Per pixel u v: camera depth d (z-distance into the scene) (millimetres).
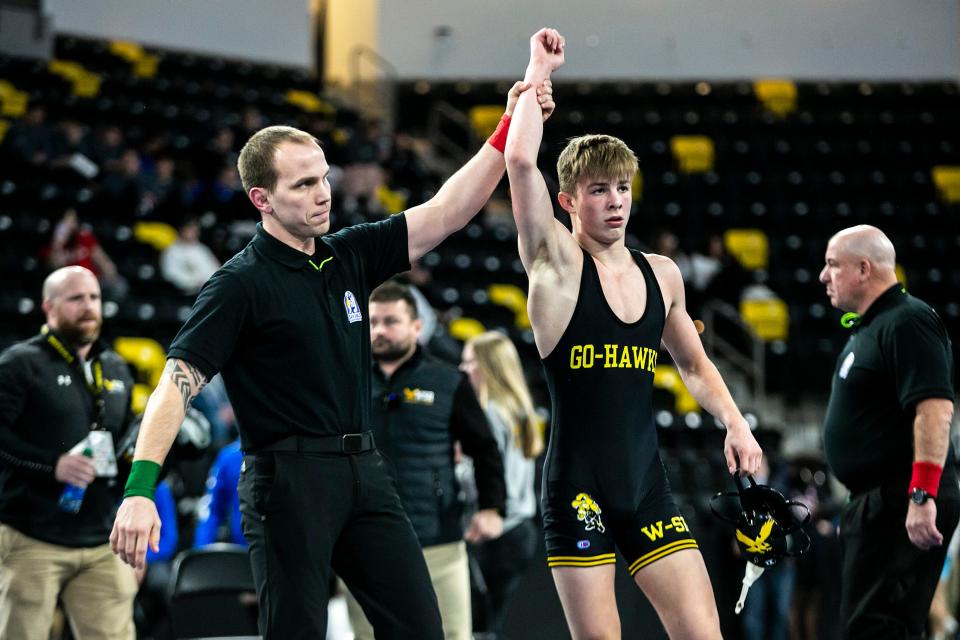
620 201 4426
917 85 22859
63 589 5586
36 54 19594
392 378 5996
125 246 14305
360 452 3971
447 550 5918
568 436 4359
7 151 15367
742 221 18062
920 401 5086
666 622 4262
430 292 14242
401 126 22203
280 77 21594
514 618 8594
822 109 22094
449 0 22781
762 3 22891
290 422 3873
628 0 22859
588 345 4336
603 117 21156
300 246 4051
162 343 12539
